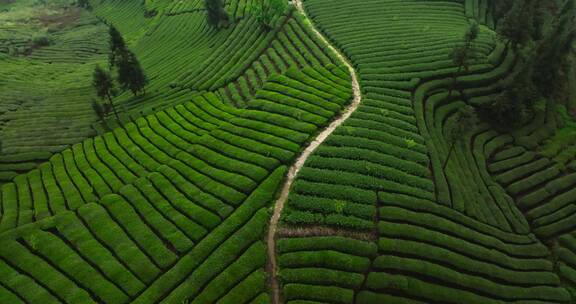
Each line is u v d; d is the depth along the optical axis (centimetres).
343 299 3123
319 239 3494
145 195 4256
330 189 3919
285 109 5206
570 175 4691
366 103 5197
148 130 5650
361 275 3275
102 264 3544
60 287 3419
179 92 6906
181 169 4531
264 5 8781
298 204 3800
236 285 3250
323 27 7619
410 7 8288
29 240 3872
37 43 11369
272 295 3212
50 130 6366
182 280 3375
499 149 5128
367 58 6288
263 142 4681
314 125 4834
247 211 3800
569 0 6272
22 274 3594
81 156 5397
